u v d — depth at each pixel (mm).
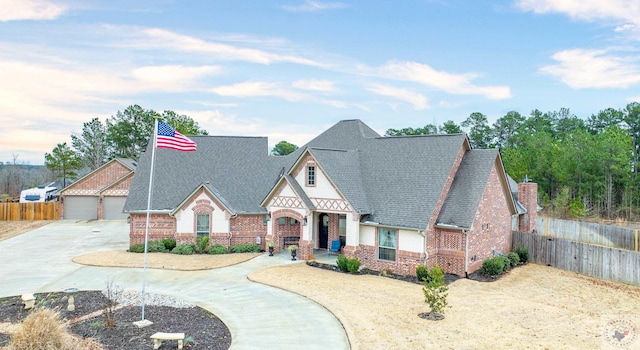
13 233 36375
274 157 33781
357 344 12977
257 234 29016
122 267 23422
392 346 12852
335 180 24719
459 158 25281
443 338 13477
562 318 15961
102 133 79312
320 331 14203
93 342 12586
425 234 21828
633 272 21797
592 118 94188
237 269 23141
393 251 23141
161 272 22391
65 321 14000
